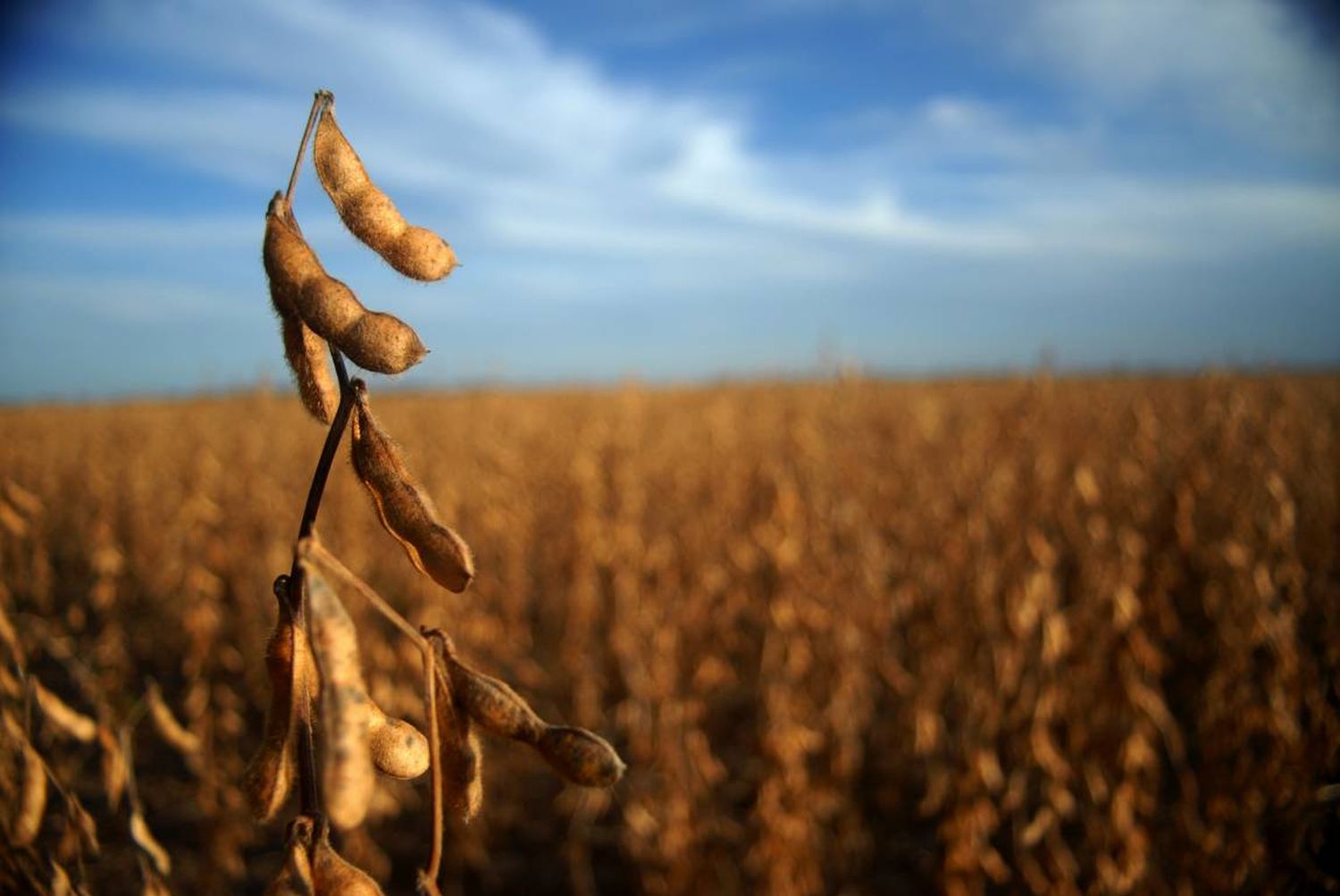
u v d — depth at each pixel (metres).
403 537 1.03
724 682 7.49
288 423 14.11
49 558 9.48
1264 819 4.86
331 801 0.74
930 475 9.77
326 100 1.05
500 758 6.64
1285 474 8.25
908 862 6.12
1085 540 6.57
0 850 1.80
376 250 1.00
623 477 9.51
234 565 8.14
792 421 10.59
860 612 6.25
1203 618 7.45
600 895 6.00
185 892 5.66
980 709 5.68
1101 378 19.02
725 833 5.86
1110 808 5.07
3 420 19.42
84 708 5.41
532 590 9.58
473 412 17.38
